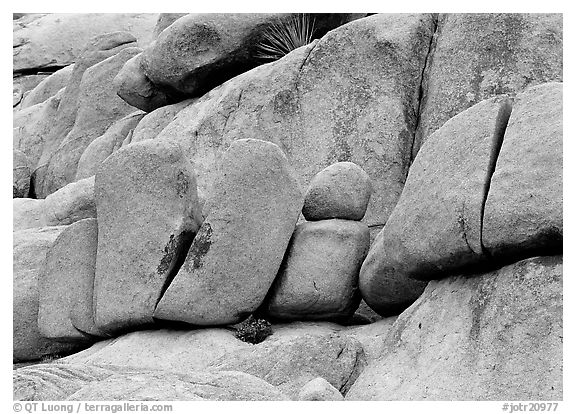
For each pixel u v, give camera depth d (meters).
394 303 9.72
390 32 11.74
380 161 11.39
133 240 10.01
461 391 7.88
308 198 10.15
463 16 11.39
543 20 11.05
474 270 8.48
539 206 7.88
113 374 8.53
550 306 7.73
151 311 9.82
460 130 8.68
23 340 11.07
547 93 8.27
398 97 11.55
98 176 10.34
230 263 9.66
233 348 9.44
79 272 10.55
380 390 8.36
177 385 8.07
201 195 11.80
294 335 9.59
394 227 8.95
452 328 8.27
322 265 9.80
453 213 8.38
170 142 10.10
